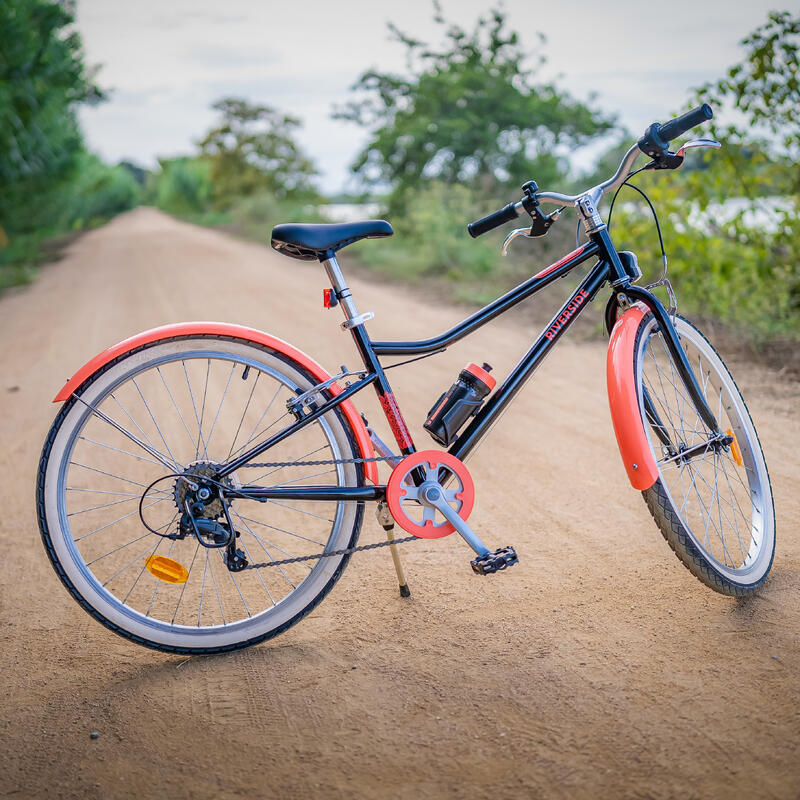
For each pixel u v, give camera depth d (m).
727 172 6.34
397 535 3.28
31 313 12.16
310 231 2.39
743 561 2.68
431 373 6.22
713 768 1.82
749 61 5.95
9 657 2.57
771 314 6.28
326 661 2.42
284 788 1.88
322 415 2.48
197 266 18.52
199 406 5.55
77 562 2.38
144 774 1.96
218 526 2.41
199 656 2.51
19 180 25.95
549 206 12.73
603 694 2.13
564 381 5.68
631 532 3.14
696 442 2.84
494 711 2.10
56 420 2.36
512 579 2.84
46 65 22.62
